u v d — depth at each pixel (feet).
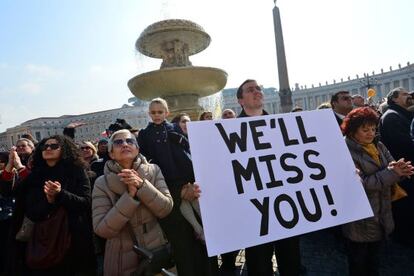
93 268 10.50
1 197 13.25
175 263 9.96
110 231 7.76
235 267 13.89
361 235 9.70
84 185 10.37
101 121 270.67
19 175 12.62
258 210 7.98
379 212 9.77
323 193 8.57
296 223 8.14
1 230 13.01
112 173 8.46
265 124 8.83
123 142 8.40
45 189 9.27
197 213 10.26
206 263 10.34
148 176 8.66
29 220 10.18
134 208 7.72
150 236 8.36
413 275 11.66
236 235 7.69
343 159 9.08
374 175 9.60
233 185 8.03
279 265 9.71
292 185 8.45
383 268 12.36
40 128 291.58
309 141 9.00
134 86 27.66
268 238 7.84
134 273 7.77
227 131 8.43
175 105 28.09
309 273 12.50
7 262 10.65
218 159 8.14
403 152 13.79
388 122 14.33
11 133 292.61
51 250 9.38
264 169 8.39
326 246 15.31
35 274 9.66
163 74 25.21
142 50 32.01
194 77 25.80
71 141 10.85
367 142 10.31
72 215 9.96
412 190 13.60
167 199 8.46
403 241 14.28
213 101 40.98
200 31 29.63
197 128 8.23
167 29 28.63
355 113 10.43
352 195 8.79
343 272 12.43
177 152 10.29
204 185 7.84
